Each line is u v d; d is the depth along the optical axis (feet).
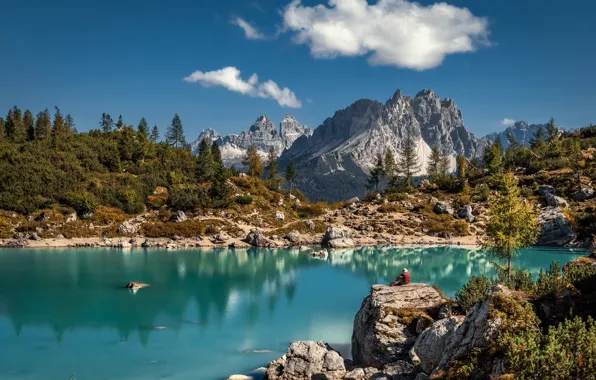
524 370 54.08
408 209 381.19
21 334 121.80
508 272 124.77
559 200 321.11
